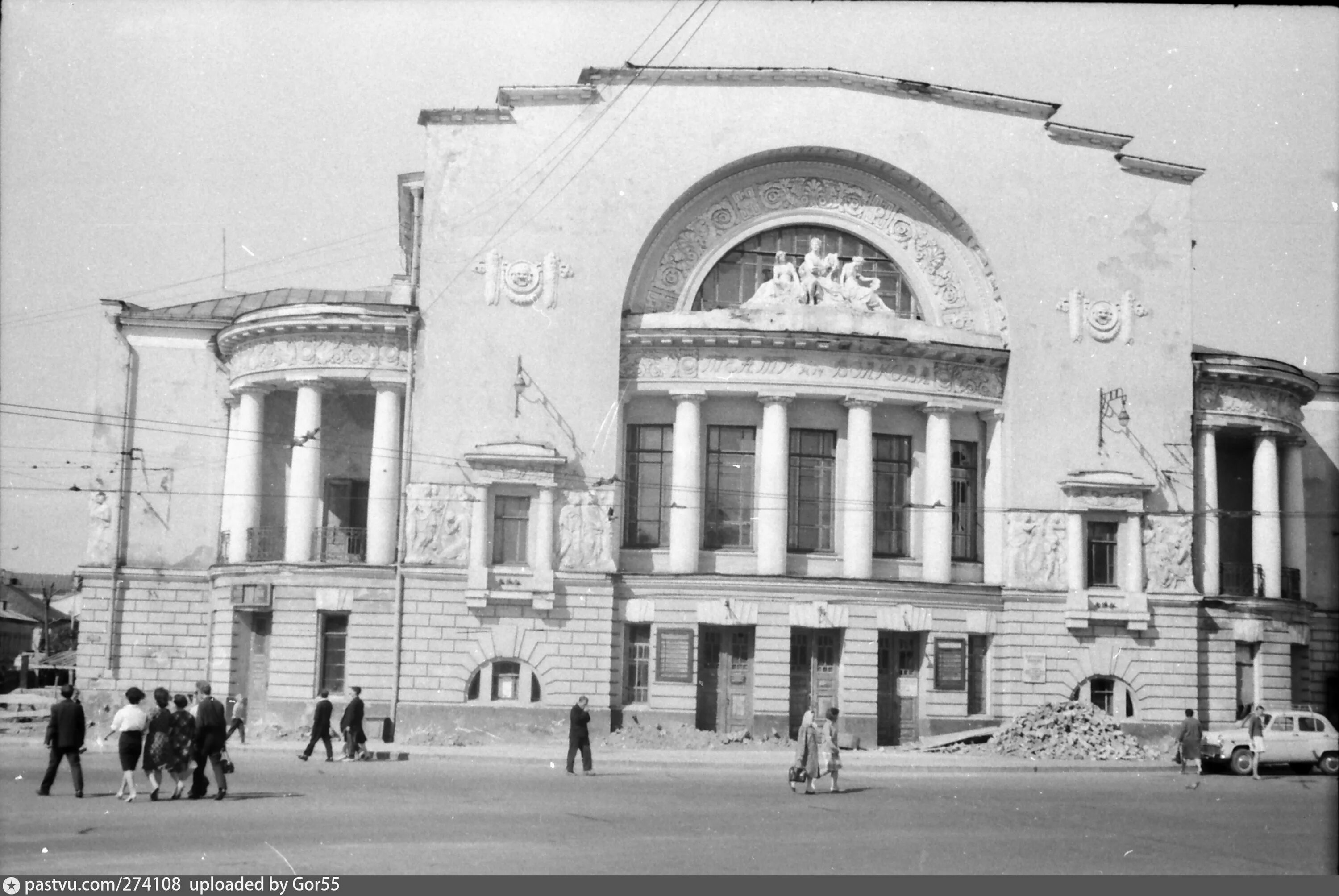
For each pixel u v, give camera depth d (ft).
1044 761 141.69
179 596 174.29
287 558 157.58
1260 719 134.72
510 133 159.22
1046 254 166.91
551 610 152.97
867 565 159.12
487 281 156.97
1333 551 192.95
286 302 185.26
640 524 161.38
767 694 155.22
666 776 116.67
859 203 168.55
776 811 89.76
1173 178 170.91
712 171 160.86
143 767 91.15
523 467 153.48
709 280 165.68
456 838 72.95
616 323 157.48
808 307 160.04
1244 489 183.73
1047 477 164.14
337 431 168.14
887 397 161.17
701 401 159.94
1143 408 166.91
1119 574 164.55
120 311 177.58
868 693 156.76
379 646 152.56
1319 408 199.11
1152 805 101.81
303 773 112.37
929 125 165.99
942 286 168.96
